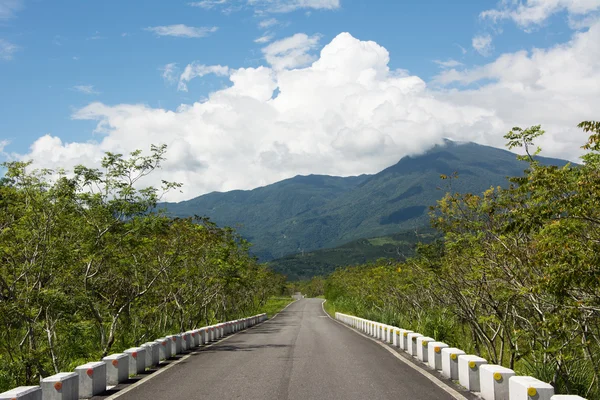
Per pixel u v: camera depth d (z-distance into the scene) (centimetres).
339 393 876
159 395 887
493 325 1539
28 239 1429
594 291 878
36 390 696
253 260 4859
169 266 2122
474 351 1689
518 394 659
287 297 13338
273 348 1753
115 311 2003
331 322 3969
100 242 1661
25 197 1452
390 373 1095
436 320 1870
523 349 1297
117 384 1009
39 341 1557
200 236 2538
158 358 1322
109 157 1689
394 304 3272
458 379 995
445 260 1495
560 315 877
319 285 14638
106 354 1669
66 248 1486
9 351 1371
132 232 1761
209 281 2794
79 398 870
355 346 1773
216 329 2331
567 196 754
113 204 1683
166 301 2452
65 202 1482
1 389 1230
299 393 884
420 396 836
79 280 1648
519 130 1038
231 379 1056
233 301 4369
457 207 1318
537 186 782
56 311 1472
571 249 750
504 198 1124
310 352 1590
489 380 773
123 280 1964
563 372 1052
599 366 1088
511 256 1071
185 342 1711
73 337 1761
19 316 1352
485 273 1216
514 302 1224
